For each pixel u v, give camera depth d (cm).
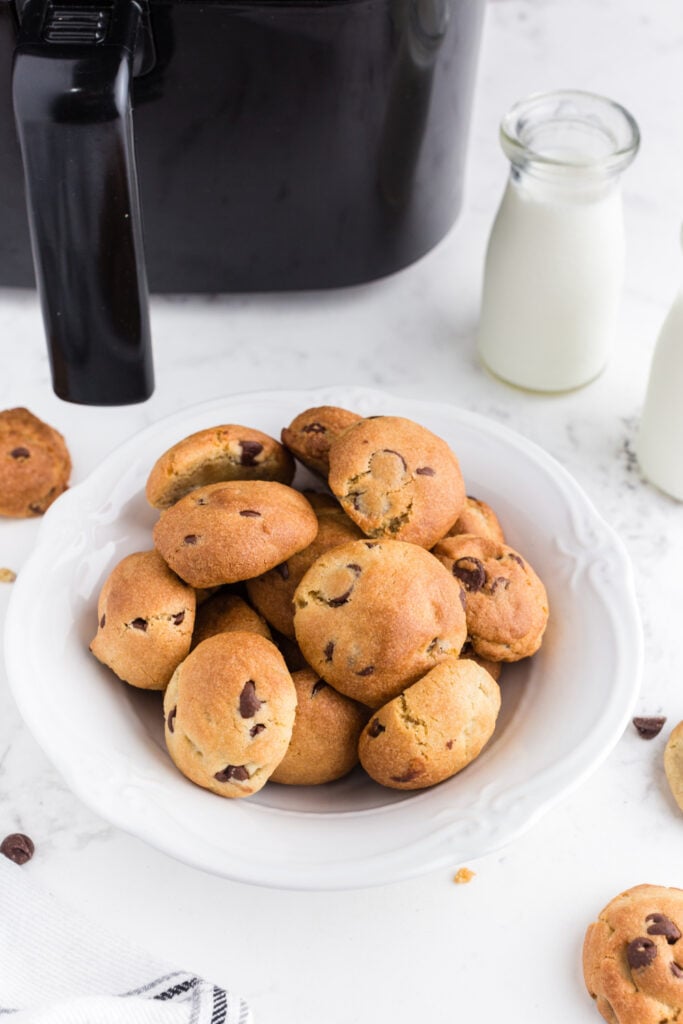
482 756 60
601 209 70
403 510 62
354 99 69
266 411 68
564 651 62
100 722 60
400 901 61
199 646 59
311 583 60
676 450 70
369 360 76
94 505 65
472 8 69
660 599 69
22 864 61
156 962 59
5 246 74
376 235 75
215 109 68
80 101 59
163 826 57
